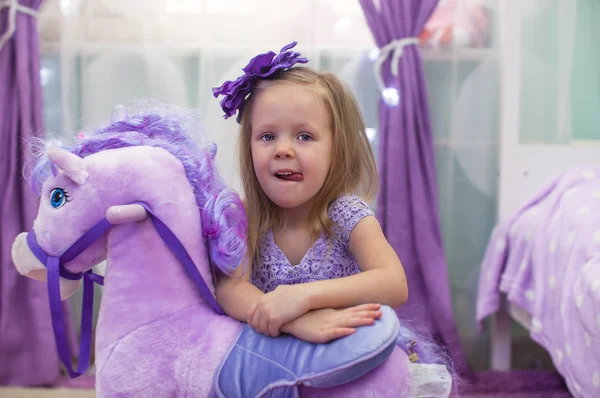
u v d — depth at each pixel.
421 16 1.67
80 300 1.66
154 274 0.68
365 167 0.93
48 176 0.75
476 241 1.81
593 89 1.86
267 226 0.87
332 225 0.84
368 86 1.75
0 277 1.56
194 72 1.73
